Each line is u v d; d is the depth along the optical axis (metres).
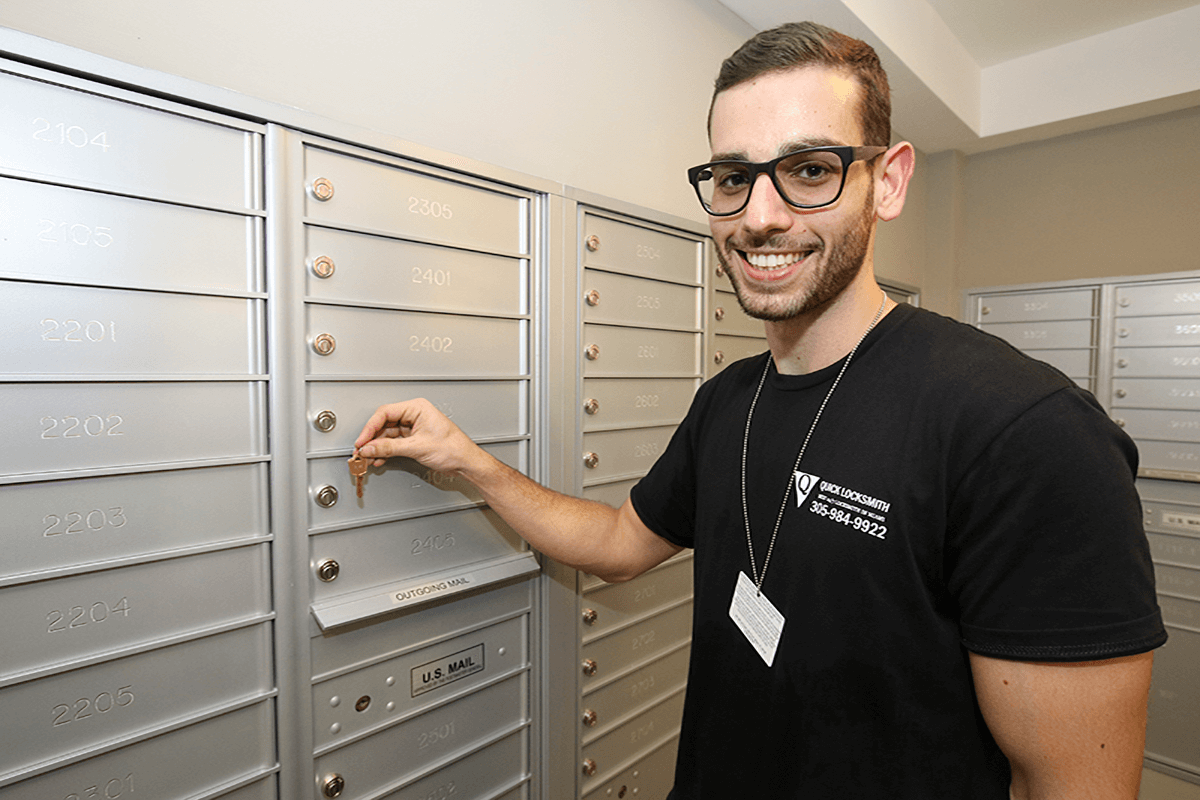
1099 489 0.49
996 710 0.54
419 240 0.87
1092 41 2.41
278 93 0.81
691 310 1.35
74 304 0.61
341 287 0.80
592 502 0.99
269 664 0.75
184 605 0.69
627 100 1.33
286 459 0.75
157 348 0.66
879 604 0.59
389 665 0.87
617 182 1.31
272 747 0.76
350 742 0.83
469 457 0.88
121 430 0.64
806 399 0.70
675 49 1.46
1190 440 2.00
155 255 0.66
